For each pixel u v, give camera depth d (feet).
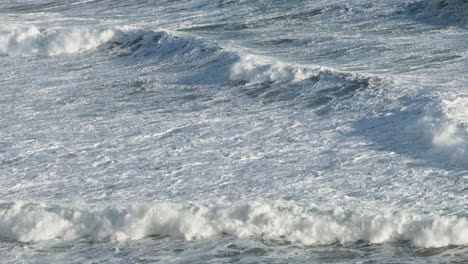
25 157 128.88
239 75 169.48
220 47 187.01
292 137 132.46
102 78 178.40
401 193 108.47
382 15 229.25
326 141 129.49
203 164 122.31
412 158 120.16
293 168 119.03
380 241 98.48
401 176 114.01
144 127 141.38
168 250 98.63
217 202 104.88
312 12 235.40
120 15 243.19
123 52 201.77
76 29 210.79
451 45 193.88
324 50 195.31
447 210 102.37
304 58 188.24
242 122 141.79
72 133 139.95
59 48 206.90
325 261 95.25
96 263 96.32
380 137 129.49
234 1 248.52
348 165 119.03
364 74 159.12
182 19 235.40
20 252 99.50
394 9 232.12
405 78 162.09
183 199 109.29
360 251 97.04
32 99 162.81
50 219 103.45
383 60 182.19
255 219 101.60
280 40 207.92
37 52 206.39
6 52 206.90
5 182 118.93
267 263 95.20
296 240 99.50
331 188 111.24
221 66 177.17
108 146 132.36
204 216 102.37
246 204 102.73
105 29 209.36
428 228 98.12
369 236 98.94
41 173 121.80
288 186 112.47
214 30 223.10
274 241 99.40
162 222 102.37
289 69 165.58
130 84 172.04
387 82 153.69
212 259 96.32
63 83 175.11
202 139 133.49
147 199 110.01
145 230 102.22
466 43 195.42
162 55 194.18
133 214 102.83
